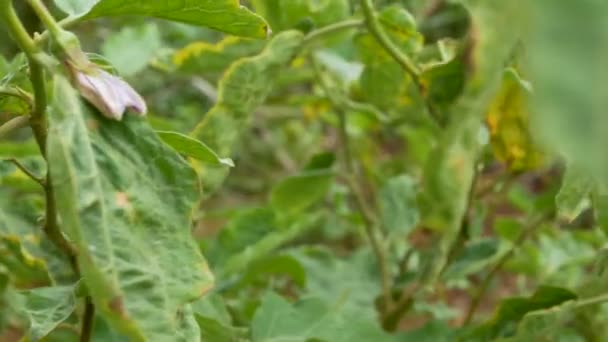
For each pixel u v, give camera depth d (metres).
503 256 1.13
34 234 0.92
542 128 0.49
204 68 1.10
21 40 0.65
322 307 0.98
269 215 1.13
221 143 0.89
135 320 0.64
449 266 1.06
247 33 0.74
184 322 0.69
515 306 0.93
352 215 1.40
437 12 1.39
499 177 1.03
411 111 1.11
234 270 1.10
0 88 0.74
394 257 1.26
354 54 1.36
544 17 0.49
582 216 1.52
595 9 0.48
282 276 1.44
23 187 1.08
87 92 0.65
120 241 0.64
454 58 0.86
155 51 1.26
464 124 0.71
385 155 1.93
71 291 0.78
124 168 0.65
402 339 1.03
